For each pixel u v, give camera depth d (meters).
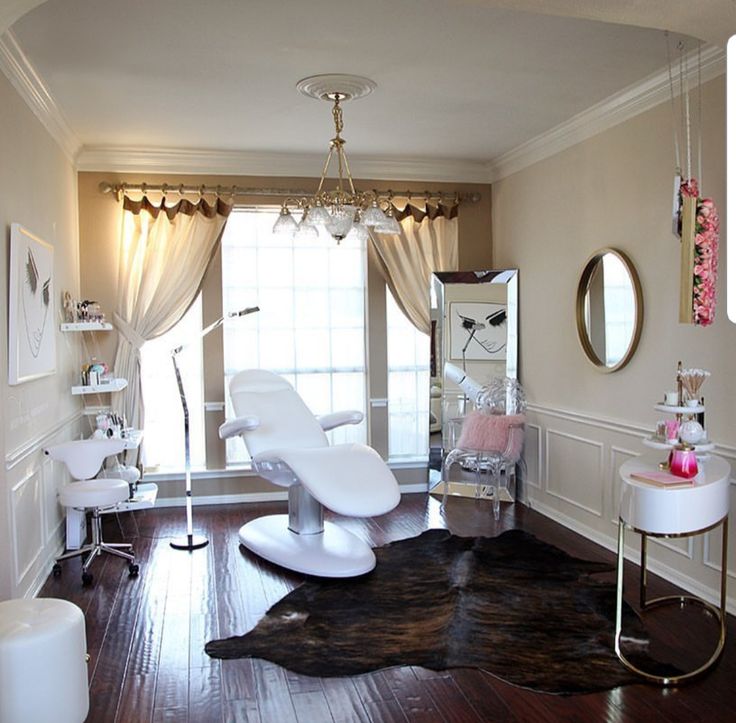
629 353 4.09
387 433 5.91
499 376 5.60
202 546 4.48
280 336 5.74
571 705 2.59
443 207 5.79
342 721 2.50
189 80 3.76
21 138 3.62
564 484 4.92
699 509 2.68
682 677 2.74
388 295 5.90
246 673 2.85
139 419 5.32
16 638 2.17
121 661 2.96
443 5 2.92
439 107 4.29
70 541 4.30
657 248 3.88
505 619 3.32
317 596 3.63
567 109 4.35
